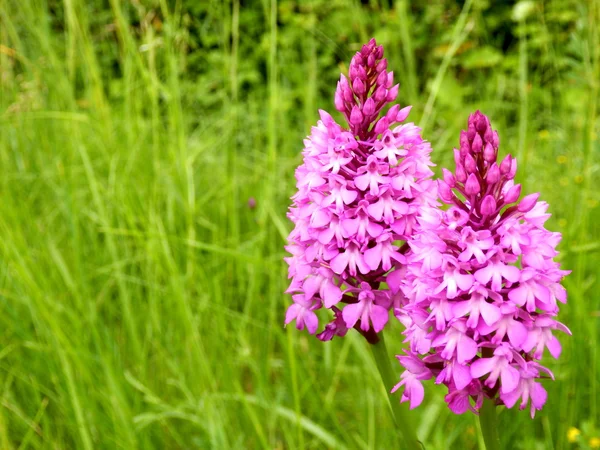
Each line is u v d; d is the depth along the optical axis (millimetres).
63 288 259
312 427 199
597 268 224
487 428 128
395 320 239
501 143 299
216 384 227
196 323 238
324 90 478
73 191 272
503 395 116
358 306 132
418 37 452
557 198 297
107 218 255
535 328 115
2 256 249
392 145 131
